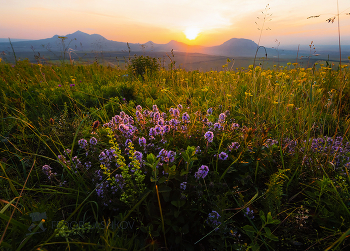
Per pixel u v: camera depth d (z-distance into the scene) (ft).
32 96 17.87
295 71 17.43
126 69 35.99
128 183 6.31
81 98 17.44
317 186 7.15
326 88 16.08
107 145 9.00
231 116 12.89
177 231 5.65
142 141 7.81
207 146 7.91
